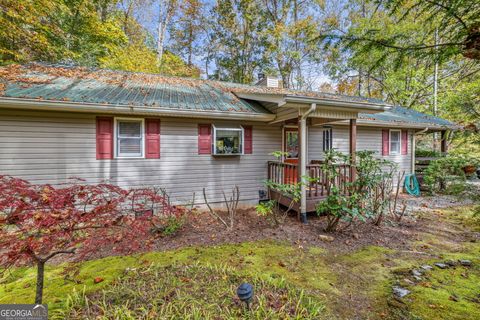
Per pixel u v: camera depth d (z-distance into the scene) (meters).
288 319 2.21
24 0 8.13
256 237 4.51
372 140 9.22
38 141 4.83
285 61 17.94
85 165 5.19
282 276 3.07
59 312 2.28
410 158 9.94
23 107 4.38
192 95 6.66
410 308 2.46
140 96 5.63
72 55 10.81
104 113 5.26
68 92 4.98
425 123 9.14
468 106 3.38
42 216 1.87
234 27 18.39
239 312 2.29
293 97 4.82
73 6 11.23
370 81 17.02
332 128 8.55
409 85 14.23
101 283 2.83
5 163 4.61
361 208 4.79
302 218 5.43
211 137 6.35
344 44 2.87
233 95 7.47
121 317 2.19
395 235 4.65
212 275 3.02
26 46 9.24
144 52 14.47
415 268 3.35
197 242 4.25
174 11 16.86
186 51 19.47
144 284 2.78
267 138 7.06
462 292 2.74
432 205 7.20
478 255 3.77
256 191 6.93
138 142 5.66
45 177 4.89
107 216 2.24
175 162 5.99
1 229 1.89
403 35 2.66
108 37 12.76
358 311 2.43
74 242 2.14
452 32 2.40
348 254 3.82
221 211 6.39
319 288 2.84
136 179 5.62
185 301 2.44
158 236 4.41
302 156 5.38
